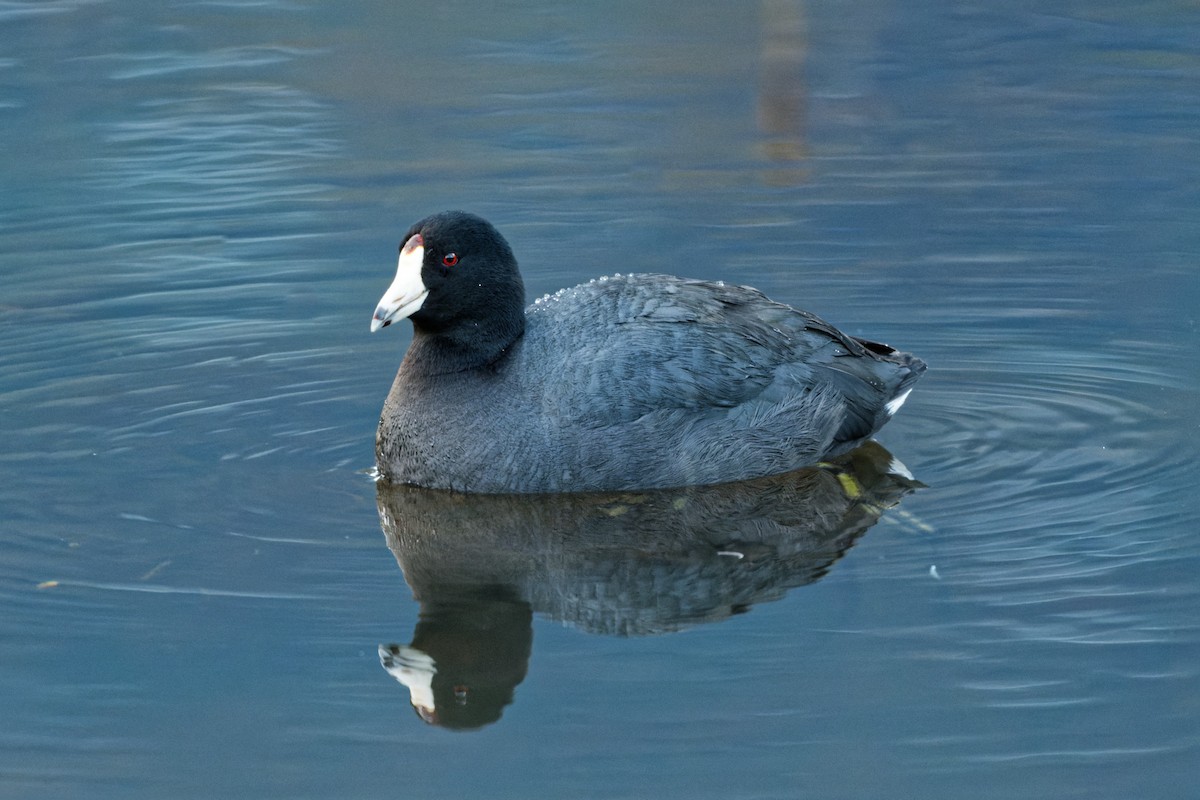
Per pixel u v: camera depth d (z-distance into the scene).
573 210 17.39
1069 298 15.06
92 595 9.84
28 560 10.29
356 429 12.59
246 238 16.73
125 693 8.80
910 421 12.71
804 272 15.73
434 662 9.16
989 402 13.02
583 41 23.94
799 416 11.66
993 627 9.36
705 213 17.27
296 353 14.11
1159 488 11.21
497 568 10.33
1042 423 12.52
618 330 11.41
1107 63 22.03
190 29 24.22
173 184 18.31
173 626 9.48
